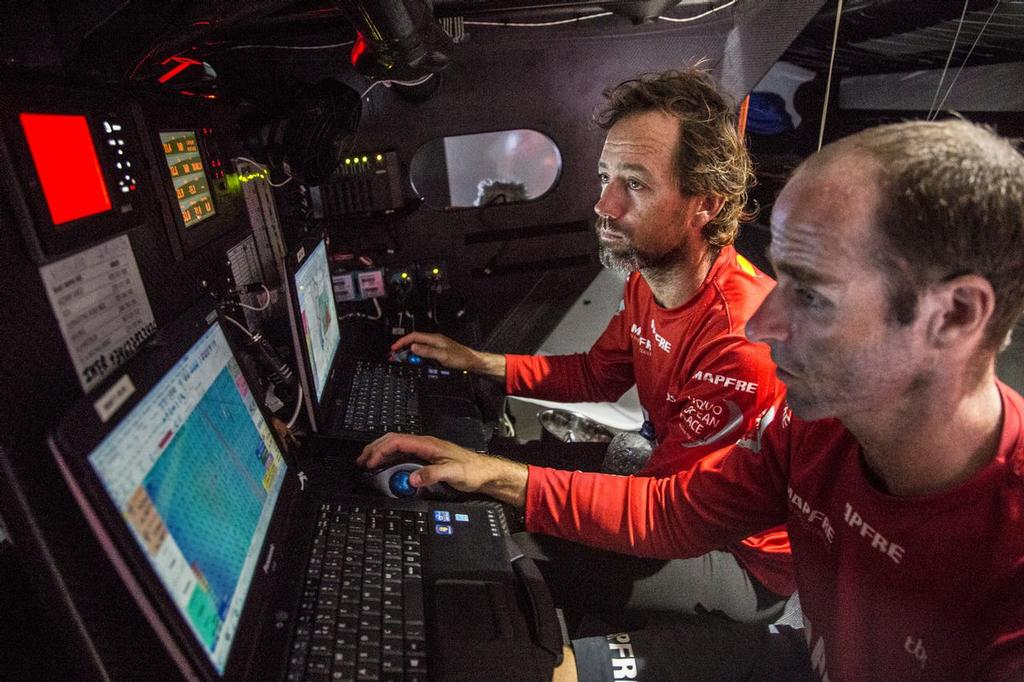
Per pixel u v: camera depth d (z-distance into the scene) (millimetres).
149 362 725
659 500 1177
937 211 528
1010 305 563
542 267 2391
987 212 521
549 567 1352
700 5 2031
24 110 655
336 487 1277
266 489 971
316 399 1353
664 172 1308
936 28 3105
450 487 1243
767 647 1056
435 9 1782
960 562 687
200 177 1206
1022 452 632
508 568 1062
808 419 708
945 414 637
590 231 2371
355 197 2127
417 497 1201
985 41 3186
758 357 1243
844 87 5492
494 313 2428
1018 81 3566
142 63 1131
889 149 570
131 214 876
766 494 1053
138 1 923
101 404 604
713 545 1145
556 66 2129
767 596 1383
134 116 940
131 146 917
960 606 697
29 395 626
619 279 2424
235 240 1444
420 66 1554
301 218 2043
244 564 817
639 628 1343
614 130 1351
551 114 2189
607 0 1760
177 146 1105
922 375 614
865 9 3119
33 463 610
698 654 1020
